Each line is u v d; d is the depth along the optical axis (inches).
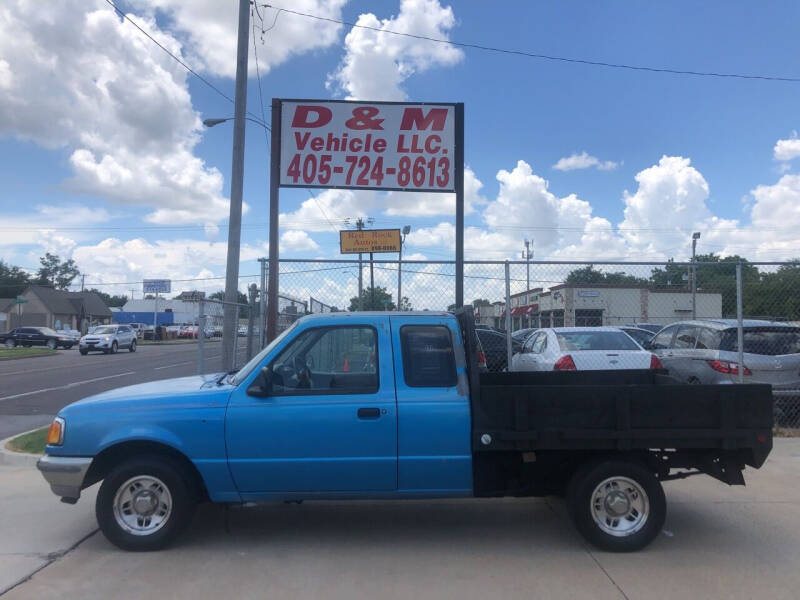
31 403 609.9
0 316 2628.0
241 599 179.0
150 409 214.5
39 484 305.0
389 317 223.9
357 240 1174.3
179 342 2383.1
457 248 411.8
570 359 377.4
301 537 230.5
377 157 418.0
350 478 213.6
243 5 464.1
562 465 226.2
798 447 368.2
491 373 275.0
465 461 214.2
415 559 209.3
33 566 202.5
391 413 212.7
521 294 460.1
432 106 417.4
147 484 214.7
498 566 203.3
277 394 215.0
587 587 187.2
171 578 193.5
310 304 513.0
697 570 199.9
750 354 389.1
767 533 234.1
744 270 438.6
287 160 417.4
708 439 214.5
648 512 213.9
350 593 183.2
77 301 2871.6
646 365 377.4
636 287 438.0
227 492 213.5
